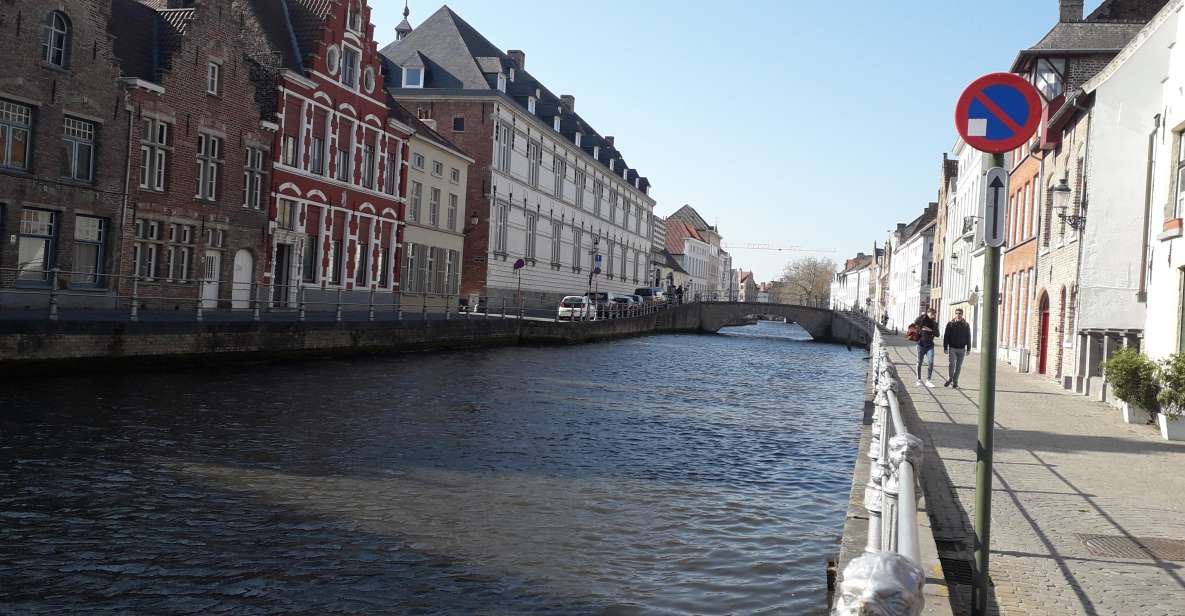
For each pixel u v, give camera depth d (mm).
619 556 8945
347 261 40688
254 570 8016
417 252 48094
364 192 41719
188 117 30125
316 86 37375
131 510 9609
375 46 42094
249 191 33906
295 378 22312
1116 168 23688
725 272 187625
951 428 15258
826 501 11883
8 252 24188
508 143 58938
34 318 20375
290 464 12172
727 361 41438
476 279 56219
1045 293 29375
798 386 30078
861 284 157000
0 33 23406
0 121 23922
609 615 7367
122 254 27594
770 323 171250
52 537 8602
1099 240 23781
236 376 21969
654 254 114188
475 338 38812
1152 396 15664
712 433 17406
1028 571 7039
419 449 13727
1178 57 17500
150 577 7727
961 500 9594
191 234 30812
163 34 30172
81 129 26312
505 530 9633
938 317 65812
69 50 25531
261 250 34438
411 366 27938
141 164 28609
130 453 12219
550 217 67312
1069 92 28719
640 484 12227
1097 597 6383
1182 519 8836
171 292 30000
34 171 24688
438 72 57469
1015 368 32562
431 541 9102
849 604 2750
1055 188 24484
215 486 10820
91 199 26469
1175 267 16984
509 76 63281
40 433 13125
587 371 30469
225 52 31734
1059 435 14680
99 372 20500
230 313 30094
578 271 74750
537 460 13445
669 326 72688
